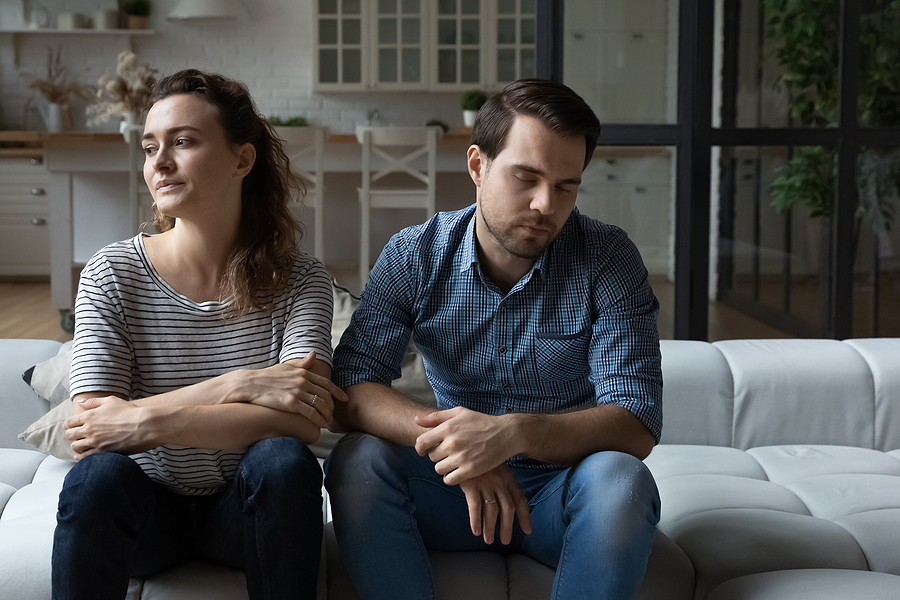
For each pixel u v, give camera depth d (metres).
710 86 3.05
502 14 6.10
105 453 1.14
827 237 3.19
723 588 1.24
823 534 1.39
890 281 3.21
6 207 5.77
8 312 4.89
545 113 1.19
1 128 6.23
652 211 3.14
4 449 1.77
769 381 1.93
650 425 1.27
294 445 1.17
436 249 1.38
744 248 3.19
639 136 3.08
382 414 1.27
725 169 3.13
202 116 1.26
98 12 6.07
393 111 6.37
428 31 6.09
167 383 1.29
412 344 1.83
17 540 1.24
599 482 1.14
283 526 1.12
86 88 6.25
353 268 5.07
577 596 1.13
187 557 1.31
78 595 1.07
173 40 6.26
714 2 3.02
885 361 1.96
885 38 3.09
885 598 1.14
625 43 3.06
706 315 3.17
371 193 4.56
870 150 3.14
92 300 1.27
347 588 1.27
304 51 6.28
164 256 1.32
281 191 1.39
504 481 1.20
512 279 1.36
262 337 1.33
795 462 1.78
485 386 1.41
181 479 1.28
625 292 1.34
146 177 1.29
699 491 1.57
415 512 1.31
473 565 1.31
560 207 1.23
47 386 1.73
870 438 1.92
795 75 3.10
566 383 1.39
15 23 6.12
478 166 1.32
